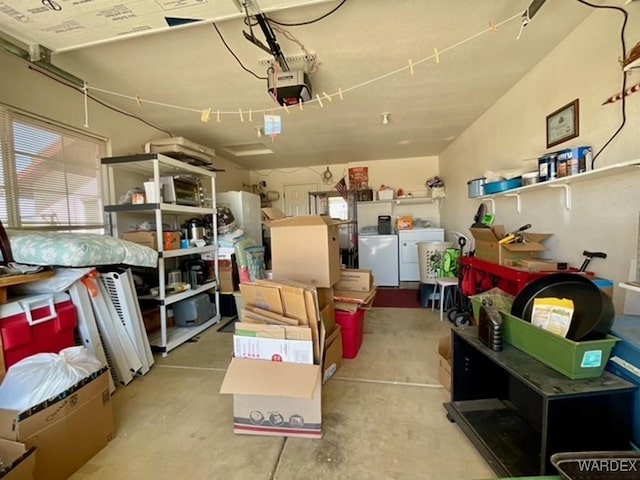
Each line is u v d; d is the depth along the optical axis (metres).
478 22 1.92
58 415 1.34
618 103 1.72
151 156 2.69
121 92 2.76
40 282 1.82
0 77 2.10
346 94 2.94
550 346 1.31
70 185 2.64
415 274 5.45
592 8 1.82
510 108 2.92
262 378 1.59
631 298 1.66
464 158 4.26
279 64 2.21
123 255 2.25
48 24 1.61
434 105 3.27
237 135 4.14
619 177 1.73
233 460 1.50
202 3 1.49
